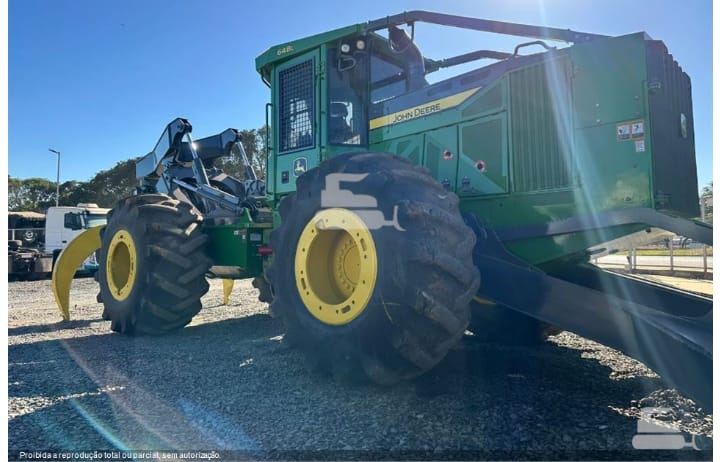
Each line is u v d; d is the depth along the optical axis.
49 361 4.16
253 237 5.56
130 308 5.19
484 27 3.84
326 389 3.24
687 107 3.52
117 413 2.98
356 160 3.27
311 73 4.70
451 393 3.12
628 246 3.53
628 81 3.17
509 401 2.98
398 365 2.85
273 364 3.90
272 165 5.11
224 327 5.70
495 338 4.55
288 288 3.54
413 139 4.18
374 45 4.61
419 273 2.77
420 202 2.88
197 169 6.48
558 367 3.74
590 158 3.27
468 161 3.80
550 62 3.45
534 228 3.44
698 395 2.39
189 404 3.08
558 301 2.95
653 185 3.05
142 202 5.59
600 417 2.76
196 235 5.41
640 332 2.62
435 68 4.94
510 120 3.59
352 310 3.07
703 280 9.63
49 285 13.76
